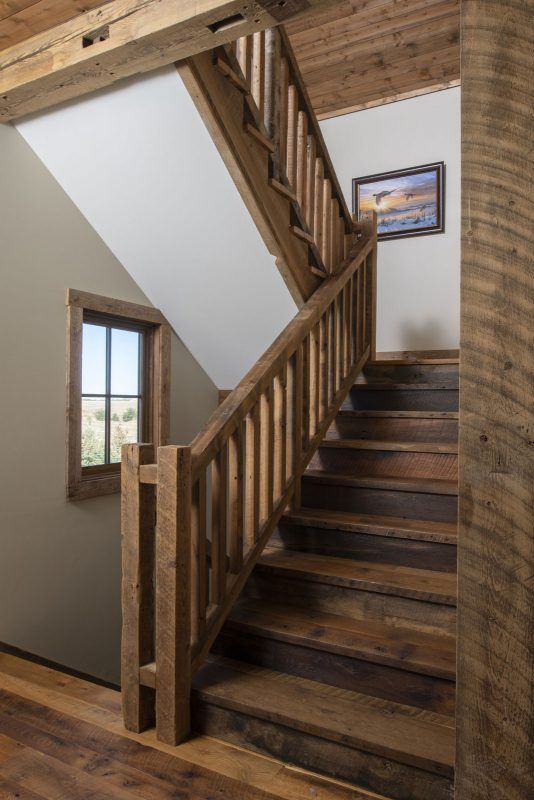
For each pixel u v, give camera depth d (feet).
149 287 11.71
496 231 3.84
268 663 6.87
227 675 6.66
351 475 9.43
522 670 3.84
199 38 6.50
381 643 6.42
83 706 6.83
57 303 9.92
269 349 8.29
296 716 5.73
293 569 7.54
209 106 7.41
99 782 5.43
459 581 4.00
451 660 6.00
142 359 12.28
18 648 9.09
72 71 7.20
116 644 11.07
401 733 5.47
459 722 4.03
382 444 9.33
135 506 6.24
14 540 9.14
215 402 14.26
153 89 7.57
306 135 9.73
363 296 11.82
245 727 6.02
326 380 9.86
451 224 14.83
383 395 10.89
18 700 6.97
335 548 8.18
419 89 15.17
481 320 3.89
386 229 15.53
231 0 5.86
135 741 6.10
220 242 9.84
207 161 8.33
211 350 13.01
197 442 6.64
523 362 3.78
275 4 5.89
